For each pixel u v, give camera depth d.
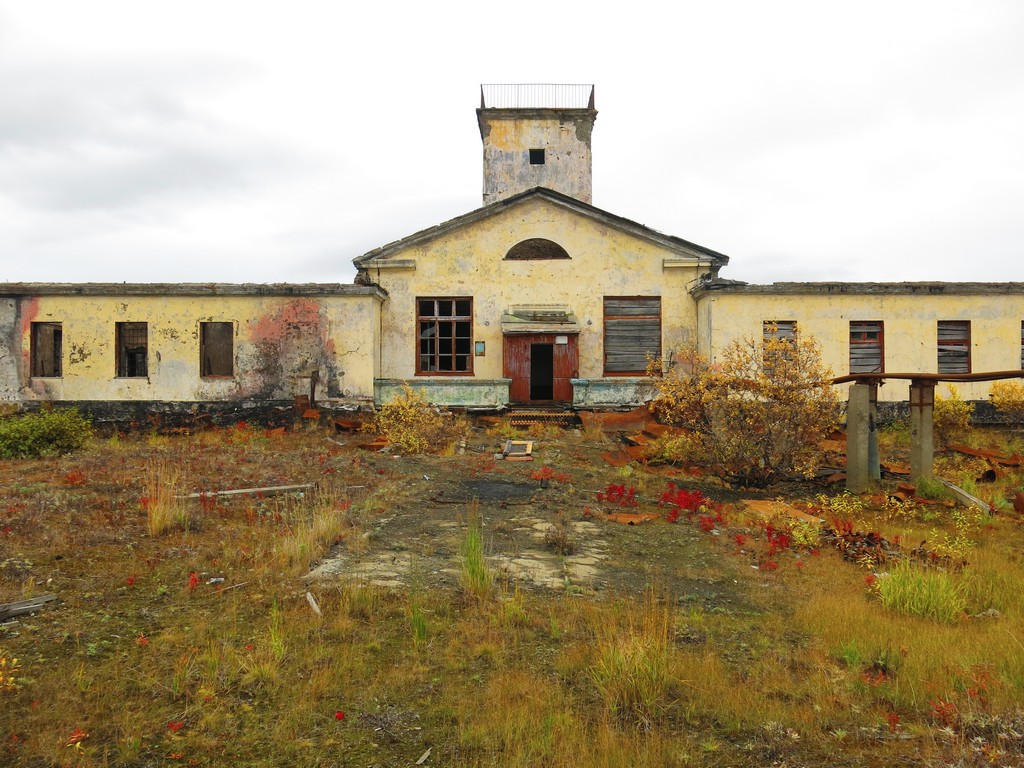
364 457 14.25
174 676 4.88
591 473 13.26
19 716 4.38
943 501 11.54
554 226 20.66
